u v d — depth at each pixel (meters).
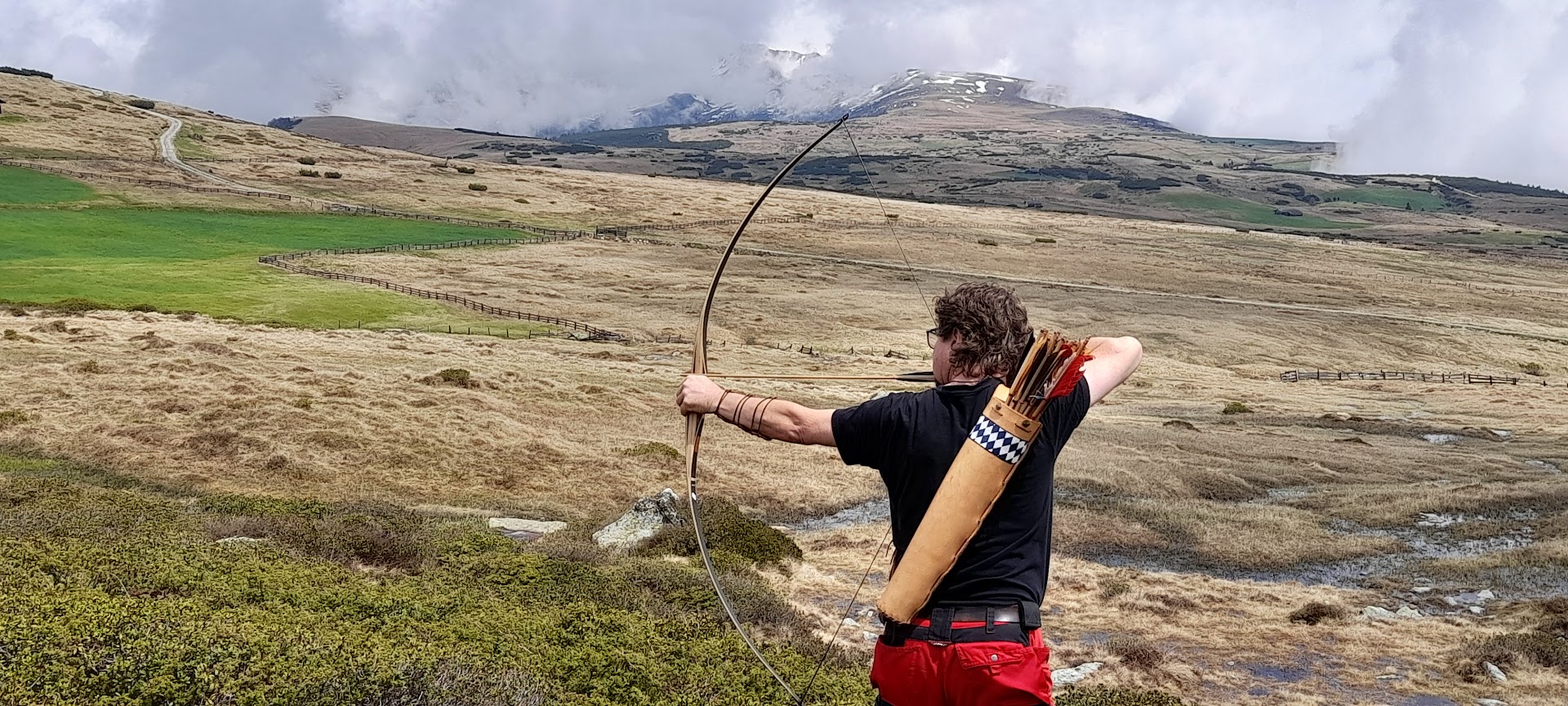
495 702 6.48
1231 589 19.33
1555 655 14.58
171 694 5.57
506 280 88.62
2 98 160.75
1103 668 13.73
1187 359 77.62
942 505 2.83
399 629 8.05
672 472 28.73
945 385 3.05
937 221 160.00
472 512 22.28
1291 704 12.58
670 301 84.62
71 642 5.91
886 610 2.87
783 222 142.62
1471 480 34.19
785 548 19.66
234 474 24.78
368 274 85.38
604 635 9.03
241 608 7.91
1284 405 57.06
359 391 33.75
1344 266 140.12
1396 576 21.16
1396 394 65.69
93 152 137.75
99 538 10.80
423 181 152.75
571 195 155.62
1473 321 101.19
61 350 38.97
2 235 85.50
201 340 46.25
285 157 161.00
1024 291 101.25
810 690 7.96
